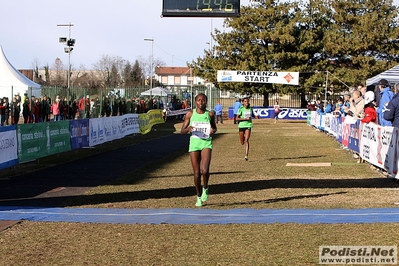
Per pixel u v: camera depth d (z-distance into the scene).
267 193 11.39
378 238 7.34
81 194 11.50
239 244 7.23
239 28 51.19
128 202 10.50
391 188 11.89
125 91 44.28
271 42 51.72
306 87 50.28
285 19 51.94
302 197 10.84
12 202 10.58
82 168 16.09
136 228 8.27
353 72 49.34
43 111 28.77
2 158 14.20
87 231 8.12
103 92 36.81
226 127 41.00
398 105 13.16
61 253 6.96
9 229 8.26
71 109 31.58
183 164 17.31
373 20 49.16
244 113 18.31
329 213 9.14
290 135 32.06
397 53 50.12
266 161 18.08
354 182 12.91
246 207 9.85
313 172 14.91
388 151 13.22
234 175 14.44
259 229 8.04
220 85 51.97
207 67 53.88
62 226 8.47
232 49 52.50
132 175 14.54
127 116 30.12
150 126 38.28
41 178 13.93
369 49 50.66
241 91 51.94
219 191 11.74
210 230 8.06
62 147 19.02
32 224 8.61
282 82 48.94
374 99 17.69
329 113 32.28
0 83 38.88
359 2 51.78
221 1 14.15
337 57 52.06
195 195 11.27
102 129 24.53
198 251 6.95
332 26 52.12
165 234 7.87
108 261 6.60
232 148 23.33
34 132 16.50
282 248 6.98
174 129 38.34
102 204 10.30
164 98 53.97
